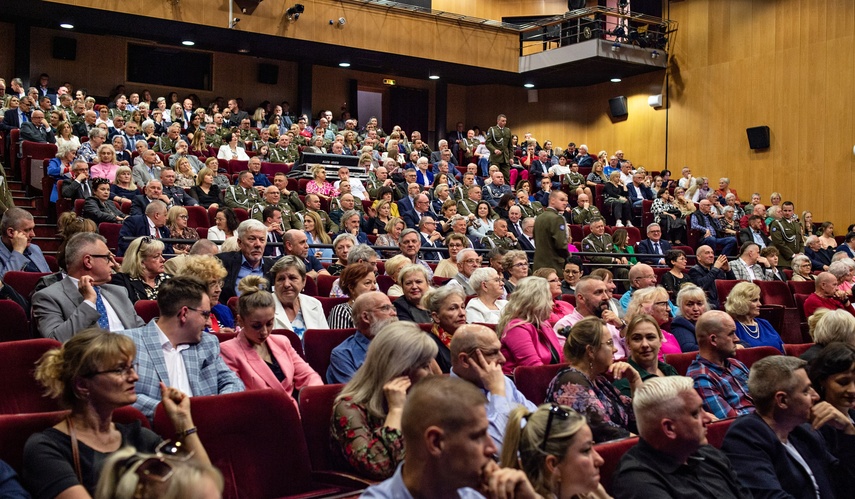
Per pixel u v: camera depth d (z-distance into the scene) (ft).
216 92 51.88
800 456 10.13
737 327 17.30
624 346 14.42
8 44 45.75
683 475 8.45
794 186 46.11
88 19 40.27
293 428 9.19
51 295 12.28
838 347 11.12
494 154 45.06
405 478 5.89
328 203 31.68
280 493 8.87
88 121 36.04
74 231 17.38
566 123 58.18
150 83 49.98
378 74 57.52
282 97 54.08
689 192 43.55
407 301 15.21
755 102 48.14
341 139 40.83
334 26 46.42
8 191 23.26
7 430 7.59
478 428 5.72
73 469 7.38
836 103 44.39
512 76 54.34
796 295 24.18
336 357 11.73
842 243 40.78
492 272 16.60
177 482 4.25
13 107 35.09
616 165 48.08
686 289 16.47
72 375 7.65
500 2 58.59
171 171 27.86
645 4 52.34
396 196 35.32
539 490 6.94
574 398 10.21
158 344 10.35
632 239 36.94
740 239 37.04
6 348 9.86
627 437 10.07
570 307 17.13
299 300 15.16
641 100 54.29
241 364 11.31
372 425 9.03
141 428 8.14
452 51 50.83
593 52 49.34
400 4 48.16
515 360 13.33
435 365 9.30
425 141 59.21
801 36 46.09
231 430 8.80
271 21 44.34
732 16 49.44
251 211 27.12
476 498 5.94
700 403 8.40
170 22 41.81
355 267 15.20
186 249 22.15
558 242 22.13
